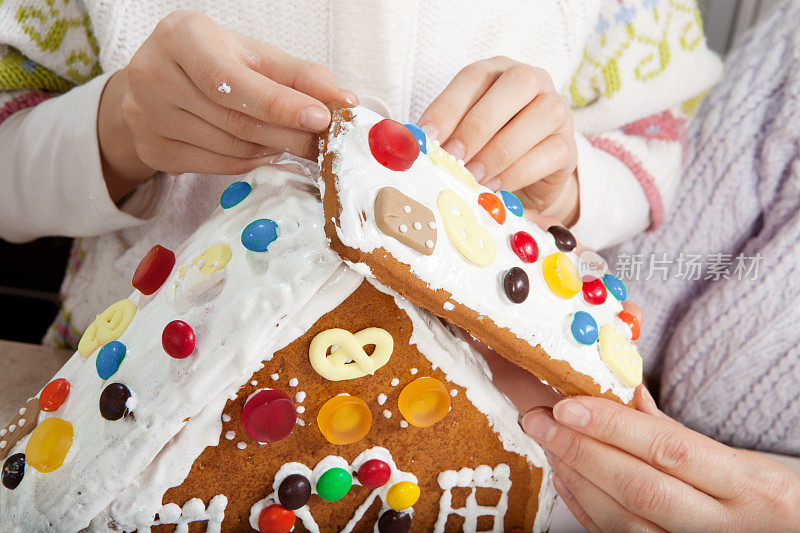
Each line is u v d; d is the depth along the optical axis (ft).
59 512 1.15
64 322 1.89
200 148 1.35
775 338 1.90
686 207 2.16
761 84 2.05
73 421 1.22
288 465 1.23
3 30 1.66
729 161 2.09
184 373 1.12
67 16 1.73
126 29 1.65
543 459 1.37
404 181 1.17
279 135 1.22
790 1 2.11
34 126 1.66
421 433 1.28
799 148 1.94
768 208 2.05
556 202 1.84
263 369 1.16
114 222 1.68
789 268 1.89
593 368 1.27
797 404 1.89
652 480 1.29
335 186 1.12
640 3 1.97
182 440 1.16
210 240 1.25
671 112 2.14
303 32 1.65
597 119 2.02
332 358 1.17
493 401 1.29
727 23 2.77
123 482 1.14
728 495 1.33
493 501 1.38
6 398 1.54
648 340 2.23
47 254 2.48
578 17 1.84
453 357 1.24
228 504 1.23
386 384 1.22
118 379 1.18
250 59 1.27
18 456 1.23
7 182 1.69
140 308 1.29
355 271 1.13
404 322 1.19
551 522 1.52
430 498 1.34
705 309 2.00
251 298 1.10
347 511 1.30
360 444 1.26
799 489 1.37
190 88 1.24
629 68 1.97
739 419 1.96
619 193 1.96
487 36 1.79
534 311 1.22
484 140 1.40
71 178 1.62
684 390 2.04
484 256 1.18
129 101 1.33
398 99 1.70
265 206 1.21
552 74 1.89
